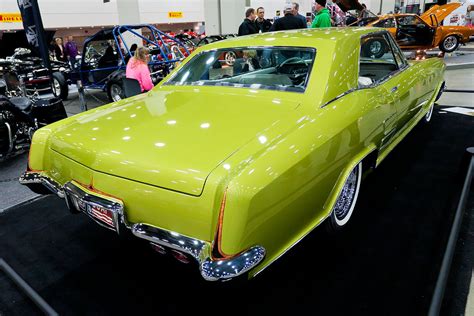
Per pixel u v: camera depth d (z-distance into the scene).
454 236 1.98
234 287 1.43
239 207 1.31
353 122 1.90
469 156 2.69
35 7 4.37
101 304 1.82
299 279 1.90
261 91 2.11
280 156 1.47
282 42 2.31
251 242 1.37
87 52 8.27
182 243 1.41
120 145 1.64
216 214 1.34
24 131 3.91
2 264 2.06
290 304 1.75
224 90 2.25
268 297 1.80
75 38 14.52
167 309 1.76
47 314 1.71
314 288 1.84
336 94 1.97
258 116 1.79
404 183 2.89
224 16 12.57
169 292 1.87
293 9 6.24
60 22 13.46
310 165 1.59
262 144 1.52
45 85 6.32
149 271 2.04
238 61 2.51
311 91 1.95
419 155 3.45
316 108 1.86
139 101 2.29
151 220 1.51
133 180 1.52
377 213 2.48
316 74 2.00
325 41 2.17
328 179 1.76
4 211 2.83
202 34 15.70
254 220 1.36
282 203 1.47
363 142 2.03
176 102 2.15
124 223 1.58
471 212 2.44
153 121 1.85
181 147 1.54
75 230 2.52
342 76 2.05
